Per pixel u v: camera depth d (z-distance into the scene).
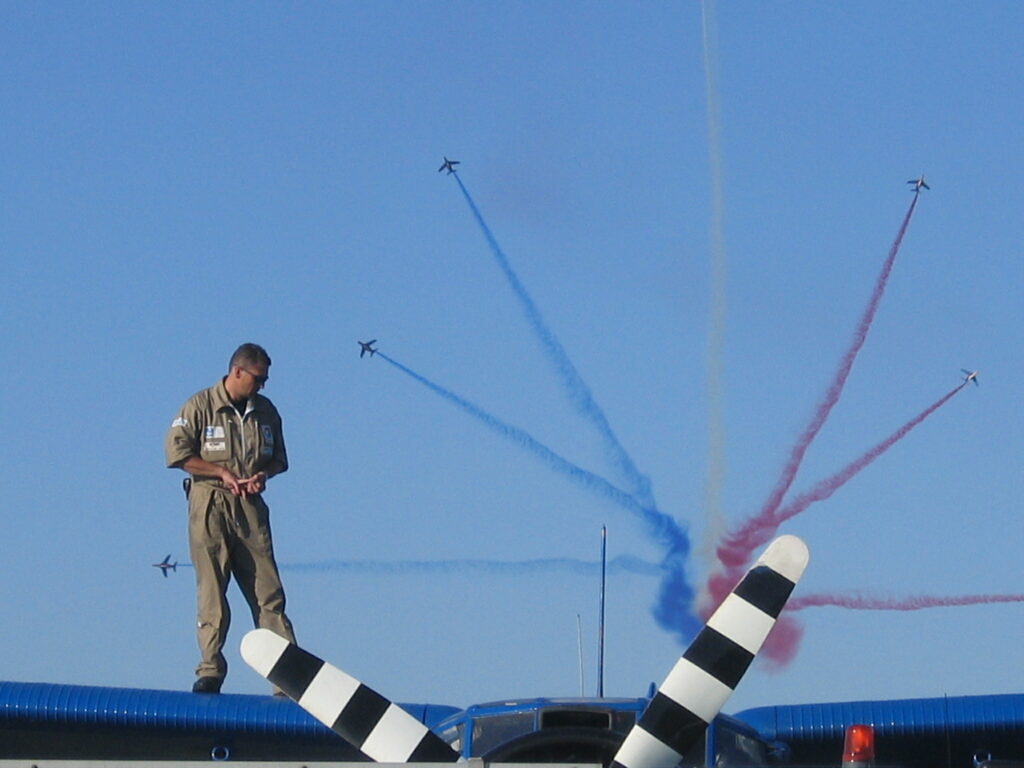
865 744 14.38
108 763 13.41
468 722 18.73
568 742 16.53
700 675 15.62
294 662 16.30
